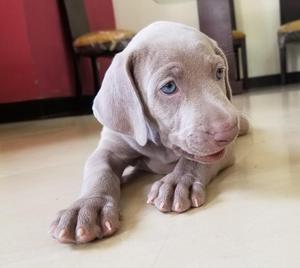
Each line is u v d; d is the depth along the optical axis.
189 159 0.31
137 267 0.22
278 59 1.45
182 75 0.29
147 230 0.26
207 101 0.28
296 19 1.38
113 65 0.32
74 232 0.25
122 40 1.06
